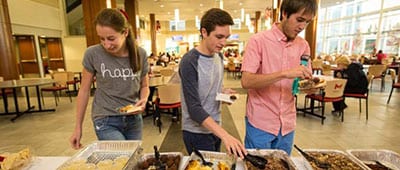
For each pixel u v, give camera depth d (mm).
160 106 3760
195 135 1287
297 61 1273
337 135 3398
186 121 1296
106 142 1172
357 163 1035
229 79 9477
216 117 1318
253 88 1254
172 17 18969
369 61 8812
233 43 18844
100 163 1021
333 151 1149
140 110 1351
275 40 1228
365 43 12008
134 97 1468
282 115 1299
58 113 4820
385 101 5379
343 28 13758
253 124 1340
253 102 1336
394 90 6641
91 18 6562
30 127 3951
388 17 10492
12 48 6430
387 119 4102
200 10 15086
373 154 1129
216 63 1280
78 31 11742
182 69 1191
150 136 3494
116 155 1116
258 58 1248
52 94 6965
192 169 976
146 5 13195
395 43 10180
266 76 1146
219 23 1094
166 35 22516
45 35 10297
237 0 12516
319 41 15906
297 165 1069
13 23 8344
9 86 4285
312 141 3193
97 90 1398
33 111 4863
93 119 1405
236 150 995
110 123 1376
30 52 9766
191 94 1147
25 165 1082
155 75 5656
